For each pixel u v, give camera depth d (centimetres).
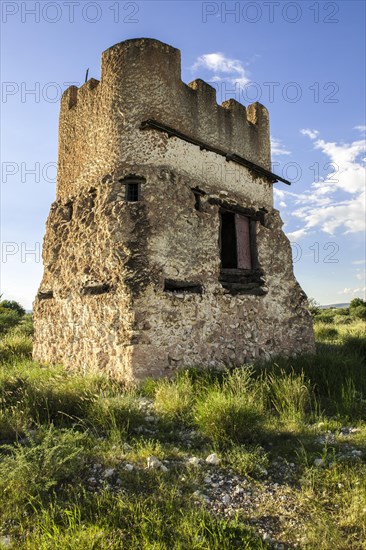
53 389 614
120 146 841
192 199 876
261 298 1008
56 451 420
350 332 1482
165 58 875
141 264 768
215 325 874
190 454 472
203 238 886
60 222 981
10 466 397
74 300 888
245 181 1051
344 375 794
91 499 372
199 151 923
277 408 613
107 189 836
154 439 508
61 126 1050
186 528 334
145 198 804
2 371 772
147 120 814
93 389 648
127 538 328
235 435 507
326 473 433
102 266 820
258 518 362
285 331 1054
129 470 418
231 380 647
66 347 900
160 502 371
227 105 1056
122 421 541
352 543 330
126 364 726
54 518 345
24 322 1914
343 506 381
